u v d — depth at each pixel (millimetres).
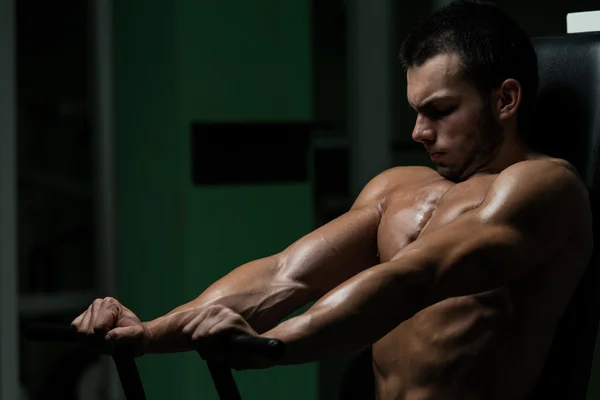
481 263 1388
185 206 3211
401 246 1617
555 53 1714
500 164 1581
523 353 1553
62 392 3443
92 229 3557
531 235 1440
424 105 1582
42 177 3492
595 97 1644
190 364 3223
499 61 1553
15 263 3234
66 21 3471
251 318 1595
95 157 3434
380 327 1309
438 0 3693
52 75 3471
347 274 1671
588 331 1587
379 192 1729
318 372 3557
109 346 1438
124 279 3406
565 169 1507
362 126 3746
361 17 3729
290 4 3391
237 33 3291
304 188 3455
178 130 3201
